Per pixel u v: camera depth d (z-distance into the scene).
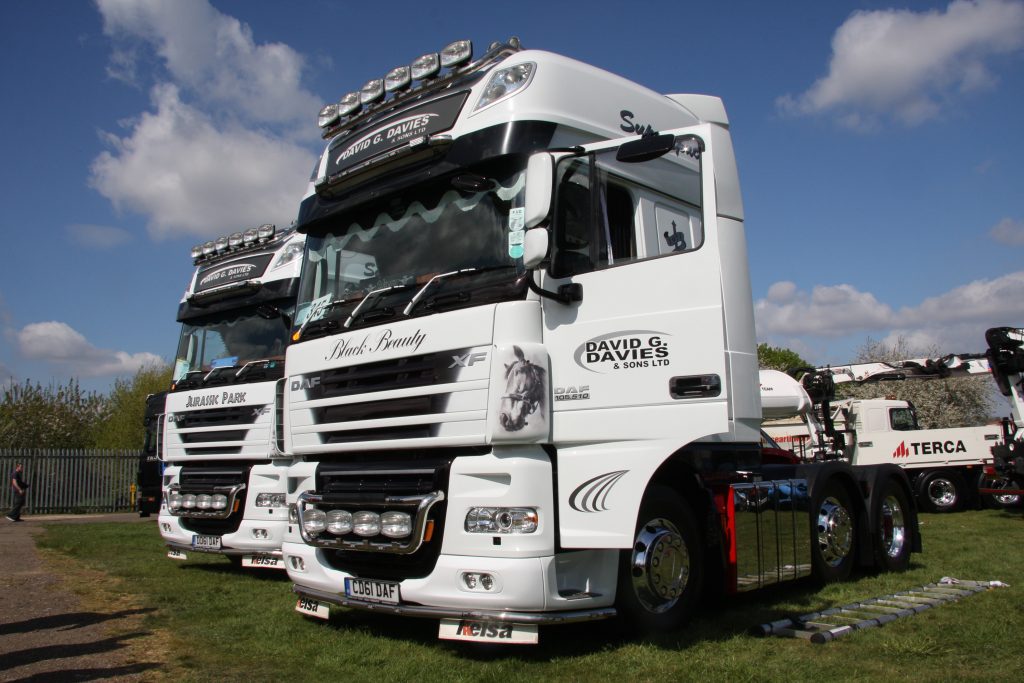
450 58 6.04
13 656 5.18
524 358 4.84
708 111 6.92
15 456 26.42
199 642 5.54
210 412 9.31
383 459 5.51
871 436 19.20
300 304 6.56
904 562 8.26
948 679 4.30
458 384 4.95
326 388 5.92
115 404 43.59
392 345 5.37
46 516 24.94
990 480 17.00
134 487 28.28
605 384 4.91
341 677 4.61
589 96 5.68
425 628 5.86
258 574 9.08
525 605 4.56
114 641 5.58
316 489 5.90
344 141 6.55
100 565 9.90
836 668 4.56
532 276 4.95
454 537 4.84
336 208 6.34
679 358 4.77
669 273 4.89
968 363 19.23
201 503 8.97
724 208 4.95
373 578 5.34
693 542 5.62
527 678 4.43
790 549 6.57
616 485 4.79
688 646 5.10
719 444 5.74
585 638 5.32
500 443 4.77
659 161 5.24
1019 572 8.08
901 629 5.52
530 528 4.66
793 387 11.05
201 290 10.12
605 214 5.21
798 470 7.32
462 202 5.48
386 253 5.90
